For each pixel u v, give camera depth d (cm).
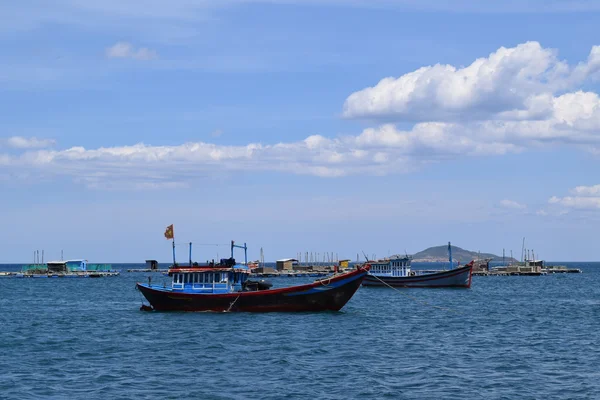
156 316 7100
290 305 7075
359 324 6656
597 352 5112
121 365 4559
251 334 5866
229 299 7094
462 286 13688
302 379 4100
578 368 4466
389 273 13888
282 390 3825
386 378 4134
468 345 5444
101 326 6725
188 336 5784
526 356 4919
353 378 4128
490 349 5241
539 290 14100
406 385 3953
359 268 6981
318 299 7056
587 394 3756
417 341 5641
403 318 7538
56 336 6019
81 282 18900
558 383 4019
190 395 3716
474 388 3884
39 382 4047
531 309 9006
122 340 5662
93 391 3816
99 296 12138
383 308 8950
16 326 6875
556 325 6969
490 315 8056
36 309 9144
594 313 8412
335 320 6825
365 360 4722
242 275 7456
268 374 4244
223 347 5219
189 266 7450
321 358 4791
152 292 7294
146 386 3928
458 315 8012
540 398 3669
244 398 3653
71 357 4891
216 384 3972
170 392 3784
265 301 7056
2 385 3969
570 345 5475
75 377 4184
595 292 13412
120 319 7362
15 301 10925
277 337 5712
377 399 3638
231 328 6200
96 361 4719
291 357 4822
